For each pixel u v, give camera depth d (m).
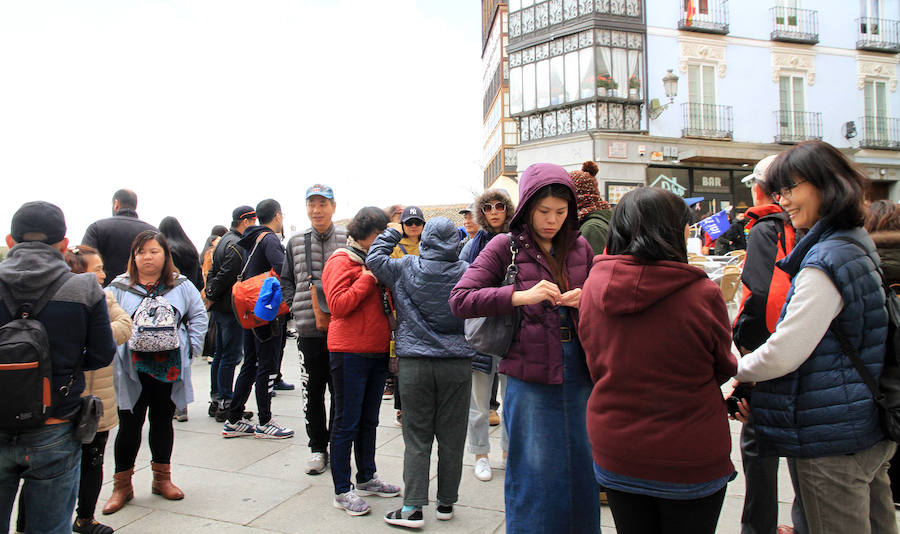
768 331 2.29
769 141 19.73
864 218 1.84
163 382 3.56
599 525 2.23
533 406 2.23
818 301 1.75
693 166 19.55
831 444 1.79
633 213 1.75
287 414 5.57
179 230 5.73
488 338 2.27
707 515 1.71
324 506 3.47
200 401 6.21
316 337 3.98
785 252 2.26
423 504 3.16
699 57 19.20
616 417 1.76
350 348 3.44
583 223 3.34
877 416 1.79
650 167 19.08
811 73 20.17
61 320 2.33
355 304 3.40
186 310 3.70
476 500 3.52
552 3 19.42
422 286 3.14
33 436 2.27
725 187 19.88
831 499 1.84
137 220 5.45
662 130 18.94
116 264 5.25
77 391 2.43
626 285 1.69
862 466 1.82
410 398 3.21
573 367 2.21
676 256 1.72
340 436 3.44
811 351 1.77
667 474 1.68
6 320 2.25
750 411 2.04
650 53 18.84
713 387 1.74
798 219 1.94
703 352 1.69
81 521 3.10
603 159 18.48
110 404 3.16
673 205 1.75
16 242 2.41
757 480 2.48
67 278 2.40
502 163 26.00
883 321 1.79
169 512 3.40
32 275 2.29
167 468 3.62
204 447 4.59
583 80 18.75
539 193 2.21
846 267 1.76
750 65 19.66
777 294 2.22
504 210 4.11
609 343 1.77
